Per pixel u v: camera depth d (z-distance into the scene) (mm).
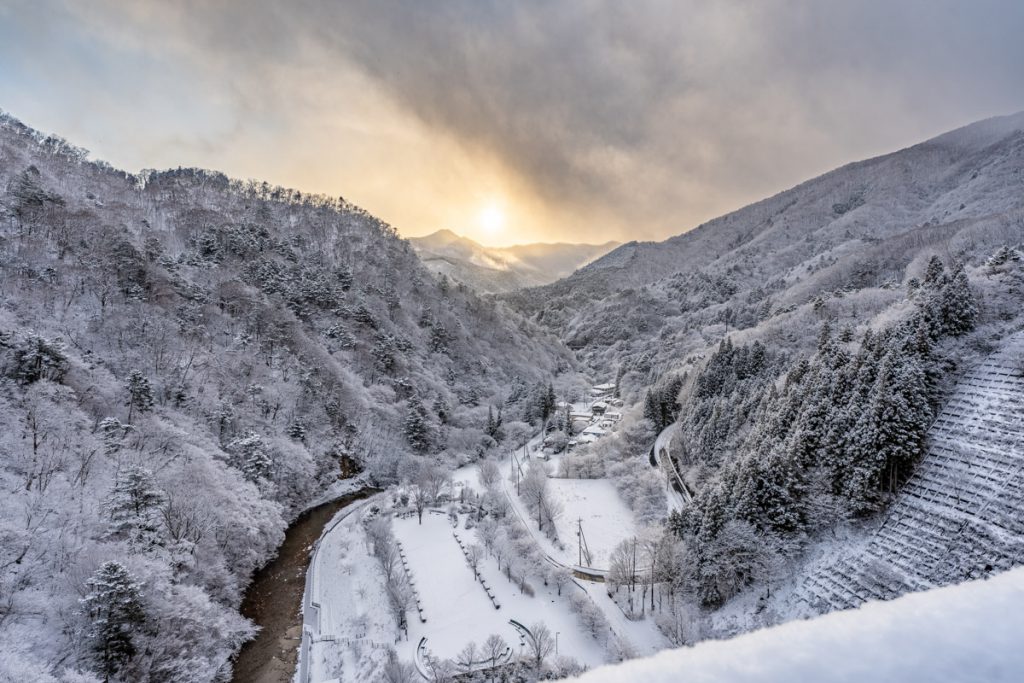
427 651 60812
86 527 56094
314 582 76312
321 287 163375
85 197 146875
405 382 149500
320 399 121125
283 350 125750
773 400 82438
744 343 134000
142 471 61719
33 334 73062
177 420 85688
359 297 179625
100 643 45406
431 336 194500
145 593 51031
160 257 122812
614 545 82125
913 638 4984
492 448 137750
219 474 78562
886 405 57875
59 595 47719
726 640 5375
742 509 62562
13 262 95500
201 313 117625
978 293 67312
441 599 71312
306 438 108438
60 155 174125
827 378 69625
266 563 79000
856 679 4312
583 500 96500
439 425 141750
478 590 73062
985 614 5254
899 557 50281
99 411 75062
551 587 73000
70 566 50625
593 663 59094
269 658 61312
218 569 66375
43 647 43219
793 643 5121
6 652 40281
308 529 91812
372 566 79750
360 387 136250
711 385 117312
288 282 157125
